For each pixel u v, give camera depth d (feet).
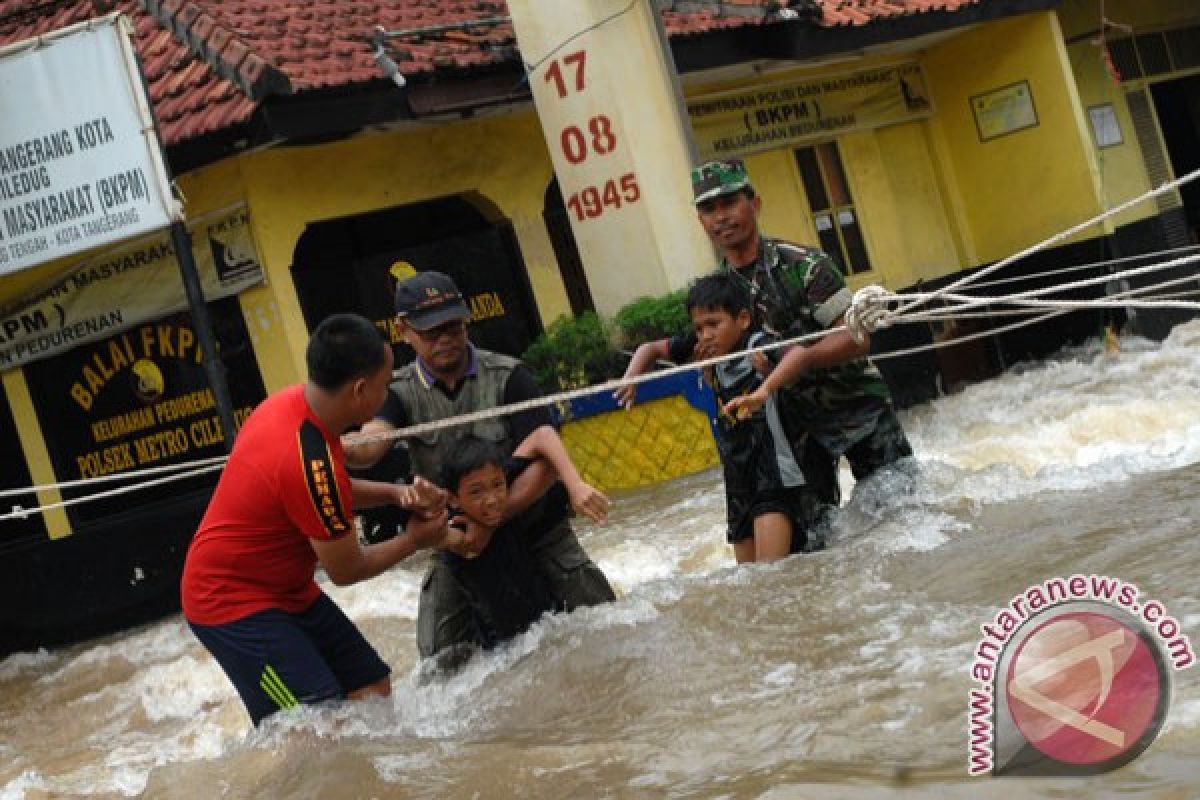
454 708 42.63
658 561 67.00
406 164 104.73
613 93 99.09
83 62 84.23
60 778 51.75
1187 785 25.02
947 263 143.64
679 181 100.22
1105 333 137.18
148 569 102.68
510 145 110.73
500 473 45.88
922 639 37.06
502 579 46.96
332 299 102.89
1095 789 25.75
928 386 132.26
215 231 99.14
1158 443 67.92
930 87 145.18
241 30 97.91
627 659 42.32
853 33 121.70
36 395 105.91
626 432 93.15
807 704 34.37
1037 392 111.55
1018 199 142.00
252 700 42.98
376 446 46.34
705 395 90.17
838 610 41.91
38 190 85.51
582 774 33.86
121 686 73.82
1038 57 137.90
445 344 47.21
